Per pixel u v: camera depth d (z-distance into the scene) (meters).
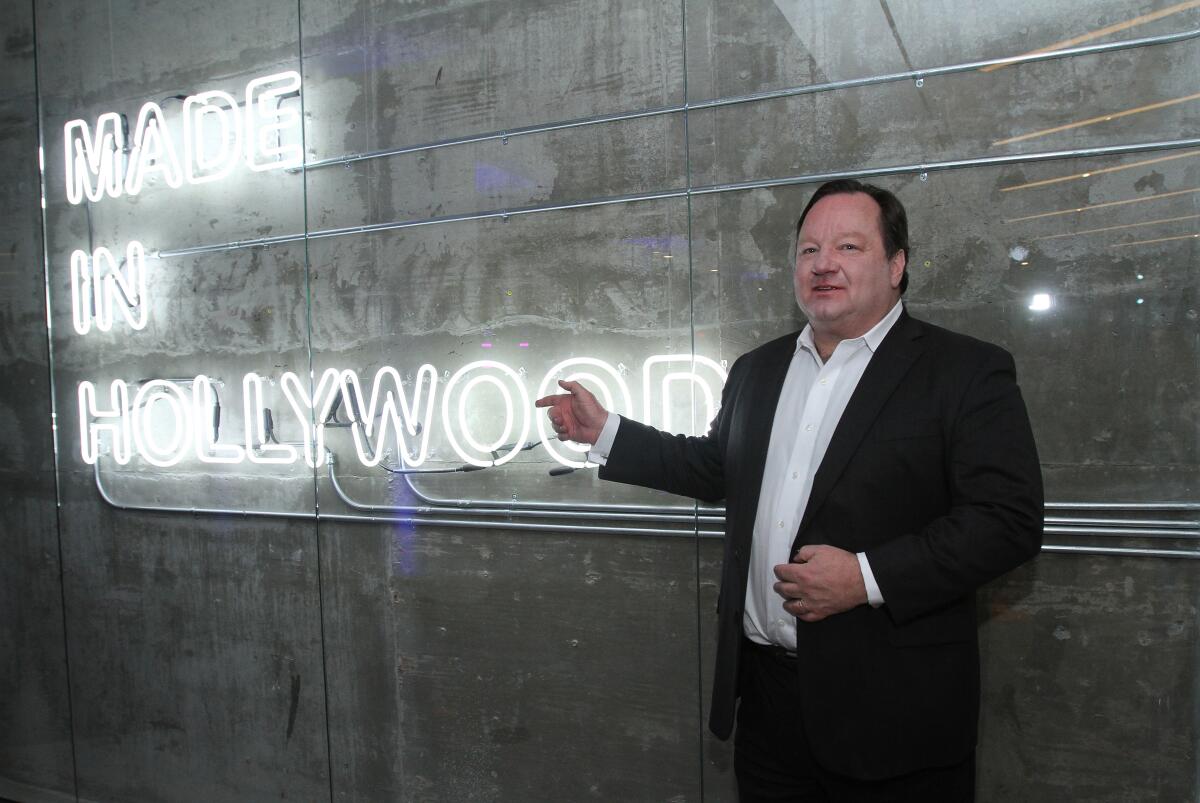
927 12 1.79
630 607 2.09
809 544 1.31
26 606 2.94
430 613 2.33
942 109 1.79
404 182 2.32
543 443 2.16
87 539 2.83
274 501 2.52
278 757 2.56
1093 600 1.71
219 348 2.59
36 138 2.87
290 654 2.53
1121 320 1.68
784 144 1.92
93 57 2.77
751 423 1.47
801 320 1.91
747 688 1.47
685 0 1.99
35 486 2.90
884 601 1.19
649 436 1.67
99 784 2.84
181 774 2.71
